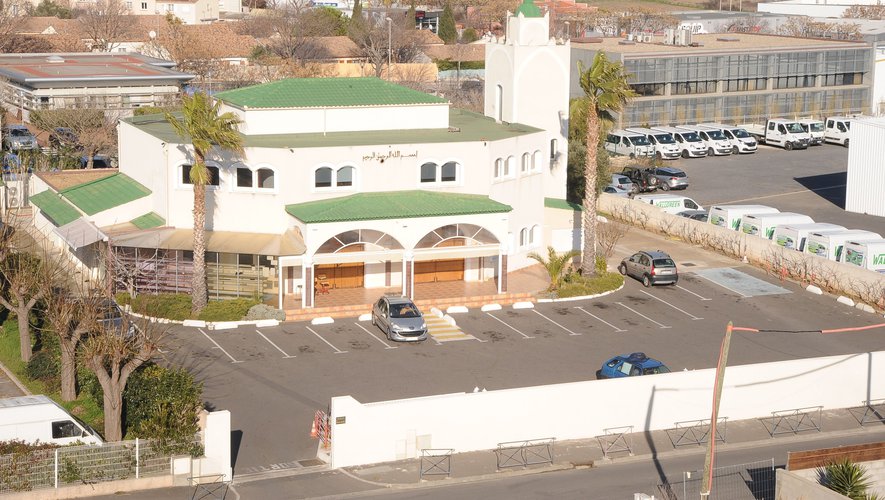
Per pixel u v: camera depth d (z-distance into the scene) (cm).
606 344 5841
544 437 4672
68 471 3978
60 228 6600
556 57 7588
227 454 4191
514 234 7025
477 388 4647
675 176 9544
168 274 6322
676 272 6869
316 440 4603
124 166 7331
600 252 7375
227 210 6431
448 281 6819
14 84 10919
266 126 6831
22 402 4138
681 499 4119
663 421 4847
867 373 5178
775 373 5006
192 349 5588
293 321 6069
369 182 6525
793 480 3947
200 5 19825
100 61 12219
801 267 7050
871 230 8312
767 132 11725
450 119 7862
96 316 4706
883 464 4159
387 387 5153
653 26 18375
